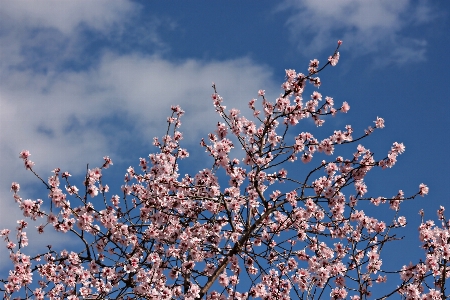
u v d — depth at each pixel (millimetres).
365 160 7930
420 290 7742
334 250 8336
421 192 7941
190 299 7258
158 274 7793
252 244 8516
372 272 7613
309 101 8164
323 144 8117
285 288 8234
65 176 7859
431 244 8031
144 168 9695
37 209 7398
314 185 8227
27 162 7383
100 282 7602
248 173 8125
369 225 8188
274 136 8617
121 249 7848
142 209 8383
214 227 8523
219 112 8281
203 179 8641
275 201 7863
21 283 7559
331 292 7352
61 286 8125
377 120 8039
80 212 7652
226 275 8117
